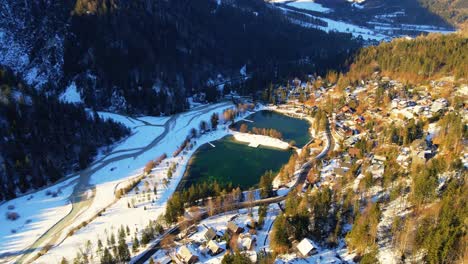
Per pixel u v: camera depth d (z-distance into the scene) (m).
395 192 95.56
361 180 103.94
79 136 149.50
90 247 93.12
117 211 109.88
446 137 123.44
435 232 73.69
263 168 138.25
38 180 124.88
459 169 100.00
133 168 138.75
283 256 83.00
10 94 141.25
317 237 87.81
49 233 101.62
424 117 149.75
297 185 118.50
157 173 133.62
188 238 93.00
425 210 87.12
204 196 112.25
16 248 96.06
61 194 121.19
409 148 126.81
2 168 121.75
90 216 108.69
